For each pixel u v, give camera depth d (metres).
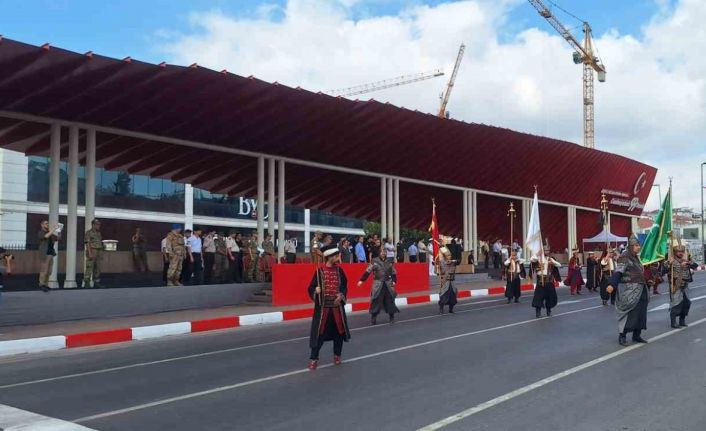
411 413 6.91
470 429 6.30
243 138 23.44
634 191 46.09
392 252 24.02
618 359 10.01
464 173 32.59
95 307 16.58
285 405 7.38
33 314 15.31
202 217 54.31
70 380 9.20
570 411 6.95
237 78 19.75
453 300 17.67
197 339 13.67
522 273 31.14
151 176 27.41
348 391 8.03
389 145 27.52
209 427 6.53
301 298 20.53
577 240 45.28
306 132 24.14
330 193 32.62
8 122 19.75
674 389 7.96
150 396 7.98
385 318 16.78
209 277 21.70
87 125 19.44
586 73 93.69
